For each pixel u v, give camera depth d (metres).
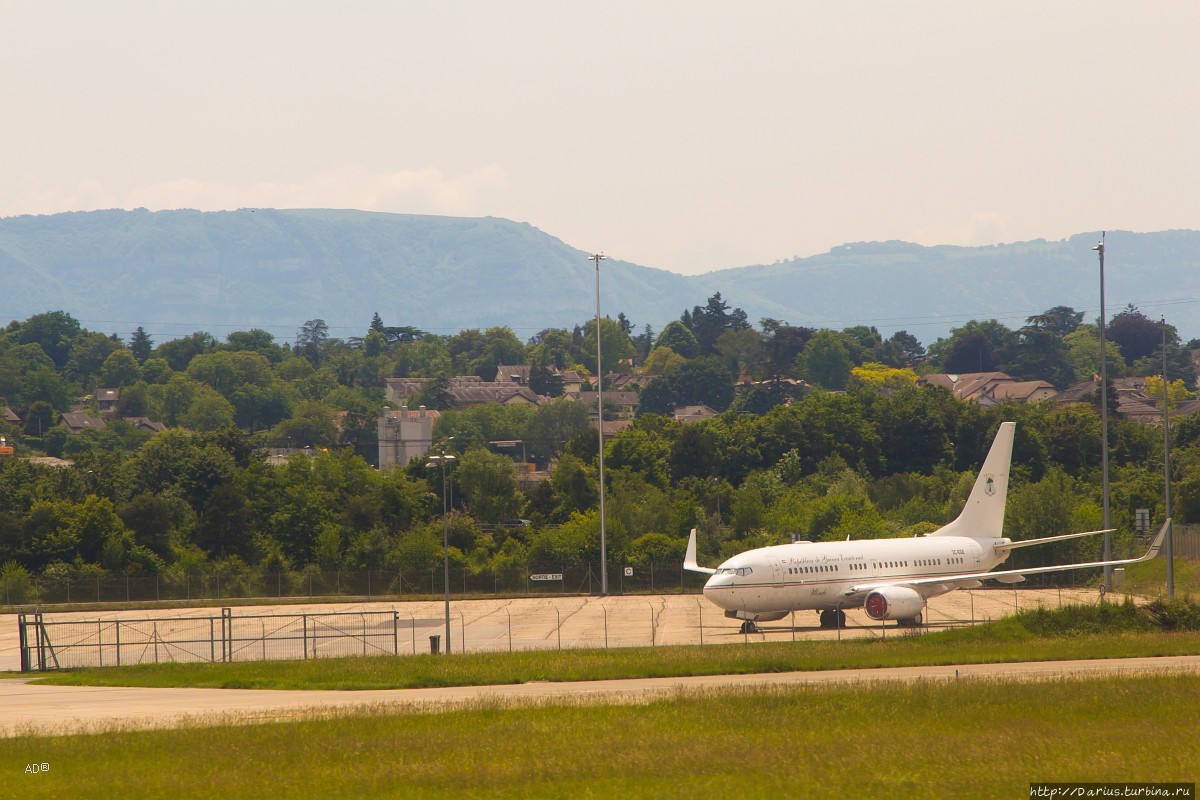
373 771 135.00
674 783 127.31
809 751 140.12
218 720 172.00
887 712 164.88
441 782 129.75
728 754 139.50
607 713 170.50
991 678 197.12
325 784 129.88
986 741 143.50
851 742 144.75
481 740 151.00
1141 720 155.50
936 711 165.38
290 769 136.88
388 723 164.62
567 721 164.12
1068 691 176.75
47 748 150.00
